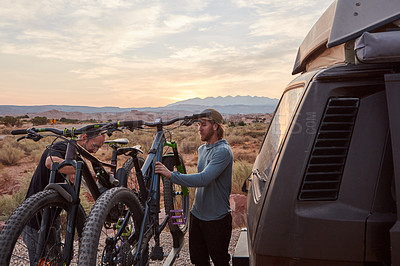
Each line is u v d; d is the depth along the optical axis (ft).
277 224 6.34
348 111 6.40
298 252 6.27
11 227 7.03
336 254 6.18
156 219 10.75
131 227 9.48
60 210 9.00
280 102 10.19
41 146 83.15
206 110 11.23
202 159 11.66
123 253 8.34
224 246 11.21
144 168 10.46
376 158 6.26
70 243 8.11
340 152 6.38
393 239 5.83
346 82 6.39
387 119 6.29
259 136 101.45
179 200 14.98
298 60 11.93
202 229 11.34
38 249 8.34
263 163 9.51
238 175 31.53
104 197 7.88
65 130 8.64
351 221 6.12
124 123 8.95
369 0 6.53
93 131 8.68
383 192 6.18
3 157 62.54
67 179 9.23
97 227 7.30
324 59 8.73
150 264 14.93
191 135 87.25
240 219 21.61
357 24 6.44
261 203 6.77
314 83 6.51
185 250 16.61
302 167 6.33
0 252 6.78
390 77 6.12
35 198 7.59
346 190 6.29
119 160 55.01
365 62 6.01
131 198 8.97
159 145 11.48
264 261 6.43
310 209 6.30
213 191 11.07
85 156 8.91
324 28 8.22
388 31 6.31
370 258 6.10
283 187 6.37
